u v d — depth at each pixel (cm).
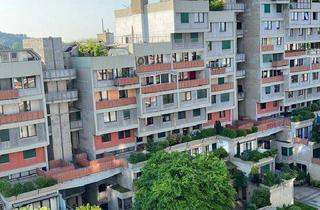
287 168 5519
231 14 5947
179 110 5447
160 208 3766
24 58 4491
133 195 4531
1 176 4397
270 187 4753
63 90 4884
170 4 5266
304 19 6825
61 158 4969
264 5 6272
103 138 5059
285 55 6675
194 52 5684
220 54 5950
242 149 5719
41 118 4509
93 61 4744
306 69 6950
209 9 5894
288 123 6184
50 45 4734
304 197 5334
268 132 6091
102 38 6344
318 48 7300
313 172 5816
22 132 4441
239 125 6144
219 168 4112
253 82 6531
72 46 5431
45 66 4722
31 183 4147
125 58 4962
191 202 3769
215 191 3897
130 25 6119
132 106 5125
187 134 5634
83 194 5175
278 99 6744
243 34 6538
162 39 5506
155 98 5231
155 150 4981
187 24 5391
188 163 4031
